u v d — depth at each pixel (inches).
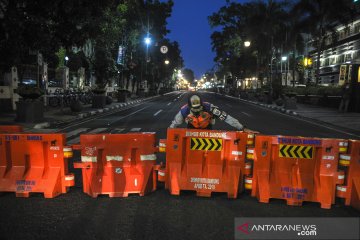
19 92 588.7
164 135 485.4
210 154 231.6
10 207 207.8
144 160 236.4
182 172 233.9
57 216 193.6
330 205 213.8
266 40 1815.9
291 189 219.6
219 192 241.4
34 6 550.3
